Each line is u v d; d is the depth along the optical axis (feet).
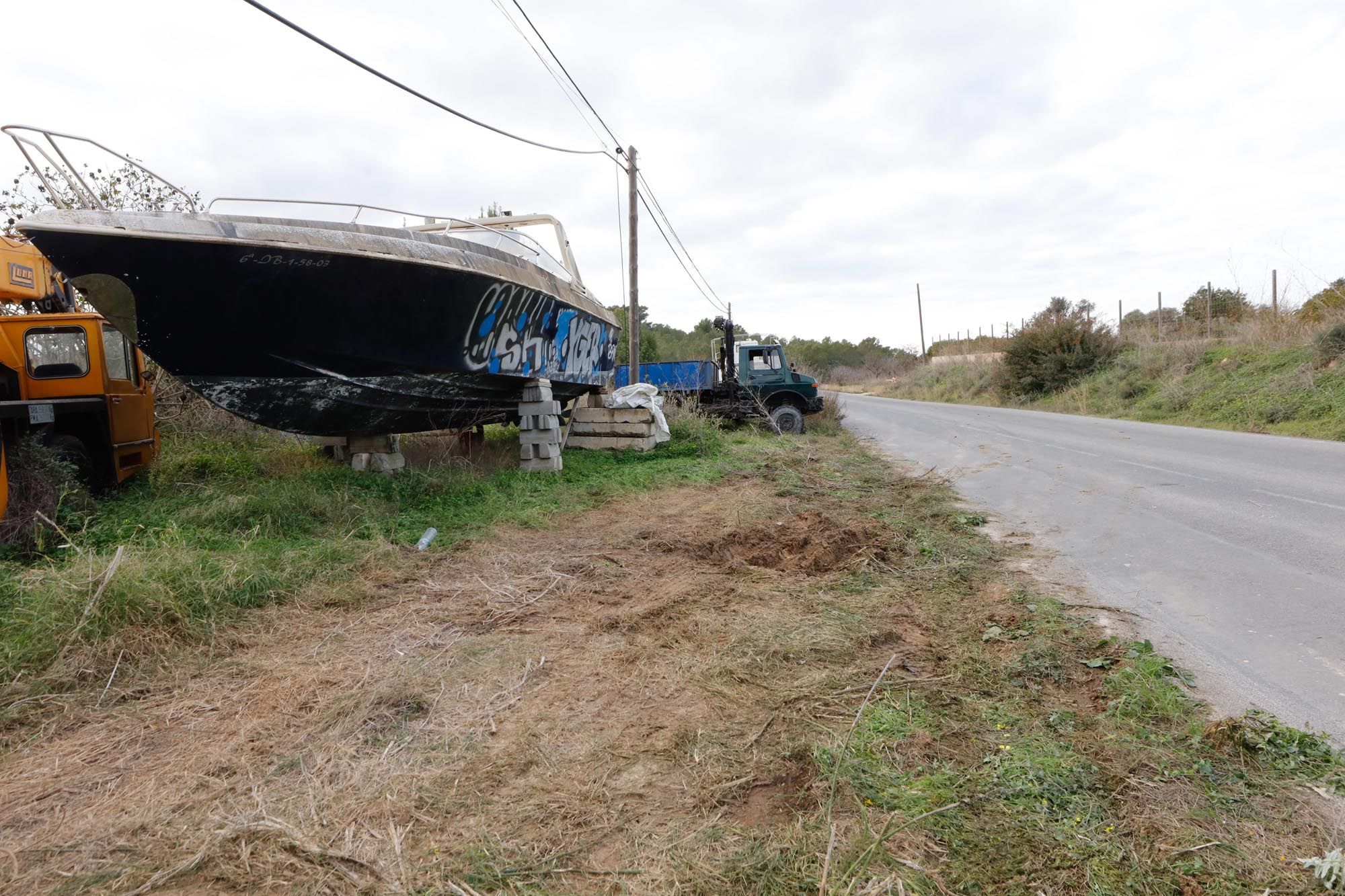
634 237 60.49
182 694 11.03
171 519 19.10
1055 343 85.71
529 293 27.63
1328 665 11.46
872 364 205.05
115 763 9.22
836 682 11.13
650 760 9.07
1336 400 45.98
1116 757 8.93
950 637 13.14
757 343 56.95
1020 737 9.46
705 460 36.19
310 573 16.10
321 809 8.07
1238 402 53.52
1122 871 6.95
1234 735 9.12
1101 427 52.26
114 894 6.92
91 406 22.67
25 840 7.76
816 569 17.66
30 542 17.10
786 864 7.11
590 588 16.14
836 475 32.58
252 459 31.07
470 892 6.79
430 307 22.90
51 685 11.06
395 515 22.35
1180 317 89.97
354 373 23.07
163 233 17.84
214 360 21.01
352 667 11.85
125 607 12.51
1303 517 20.97
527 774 8.79
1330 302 60.03
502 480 28.19
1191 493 25.46
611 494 27.61
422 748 9.36
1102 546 19.30
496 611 14.55
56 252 17.65
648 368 56.59
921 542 19.69
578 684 11.23
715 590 15.85
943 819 7.72
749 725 9.90
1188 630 13.10
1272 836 7.43
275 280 19.75
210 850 7.42
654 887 6.84
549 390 31.45
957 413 73.36
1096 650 12.30
